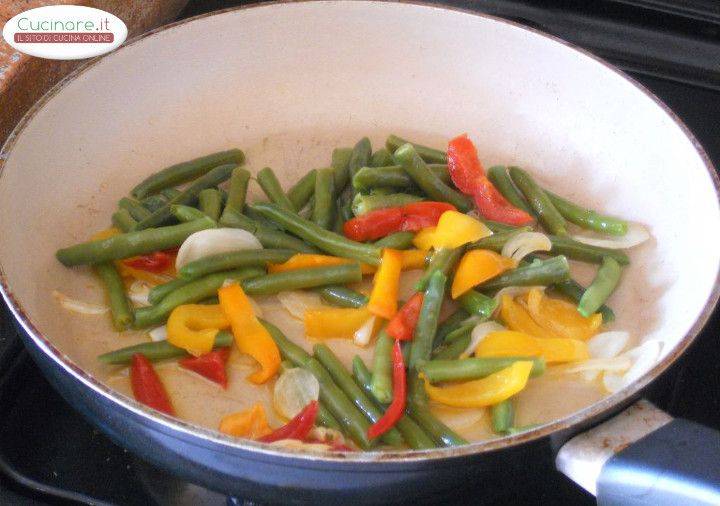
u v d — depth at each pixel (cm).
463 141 54
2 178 47
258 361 47
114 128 53
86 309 49
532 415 46
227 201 53
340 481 39
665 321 48
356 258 50
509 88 56
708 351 51
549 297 51
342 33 56
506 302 49
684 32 61
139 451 41
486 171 56
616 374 47
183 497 45
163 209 51
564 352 47
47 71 54
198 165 54
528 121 56
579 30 61
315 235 51
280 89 57
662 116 52
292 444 41
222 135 56
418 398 45
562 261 49
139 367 46
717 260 47
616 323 50
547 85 55
